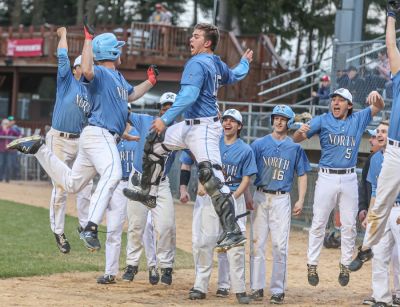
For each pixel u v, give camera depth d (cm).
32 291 2527
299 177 2652
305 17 10138
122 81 2420
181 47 7175
